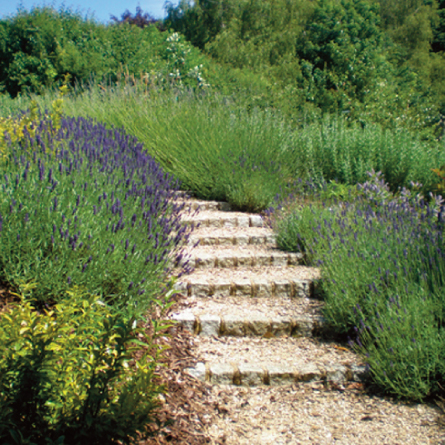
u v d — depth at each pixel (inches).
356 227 193.6
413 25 1289.4
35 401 79.3
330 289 162.4
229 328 151.7
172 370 126.0
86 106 358.9
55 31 519.8
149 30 629.9
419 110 606.9
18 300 123.8
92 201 150.6
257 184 268.4
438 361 121.8
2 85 514.3
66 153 173.6
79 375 84.0
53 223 131.6
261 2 1178.0
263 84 579.2
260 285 176.2
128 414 81.6
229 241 223.3
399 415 116.6
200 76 562.6
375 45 746.8
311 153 318.3
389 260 158.9
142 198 161.8
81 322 90.4
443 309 137.6
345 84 621.0
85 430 83.3
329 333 155.6
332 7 735.1
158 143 300.8
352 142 330.6
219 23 1218.6
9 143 165.9
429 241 164.6
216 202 273.4
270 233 233.1
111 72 512.7
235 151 290.5
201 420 110.7
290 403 122.8
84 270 125.0
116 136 252.2
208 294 173.6
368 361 132.9
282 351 145.0
